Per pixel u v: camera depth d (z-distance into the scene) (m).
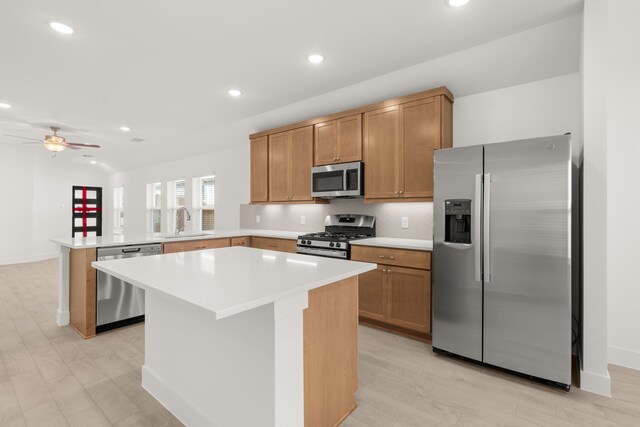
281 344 1.32
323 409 1.63
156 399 1.98
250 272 1.62
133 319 3.23
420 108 3.07
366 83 3.27
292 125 4.13
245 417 1.45
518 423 1.77
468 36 2.44
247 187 5.36
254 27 2.30
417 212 3.42
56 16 2.14
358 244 3.21
